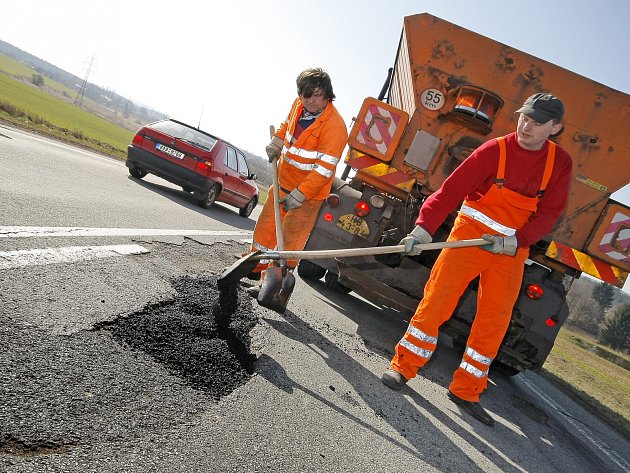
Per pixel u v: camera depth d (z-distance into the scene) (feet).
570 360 46.93
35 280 8.86
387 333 17.03
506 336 15.46
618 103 15.06
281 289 11.15
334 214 16.61
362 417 8.95
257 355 9.57
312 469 6.56
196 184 31.04
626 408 29.09
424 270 16.21
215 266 15.20
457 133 15.85
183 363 7.93
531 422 14.55
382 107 15.96
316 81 11.68
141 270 11.67
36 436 5.10
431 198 11.14
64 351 6.91
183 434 6.15
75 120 218.79
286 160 13.21
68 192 18.79
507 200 10.98
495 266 11.58
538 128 10.23
